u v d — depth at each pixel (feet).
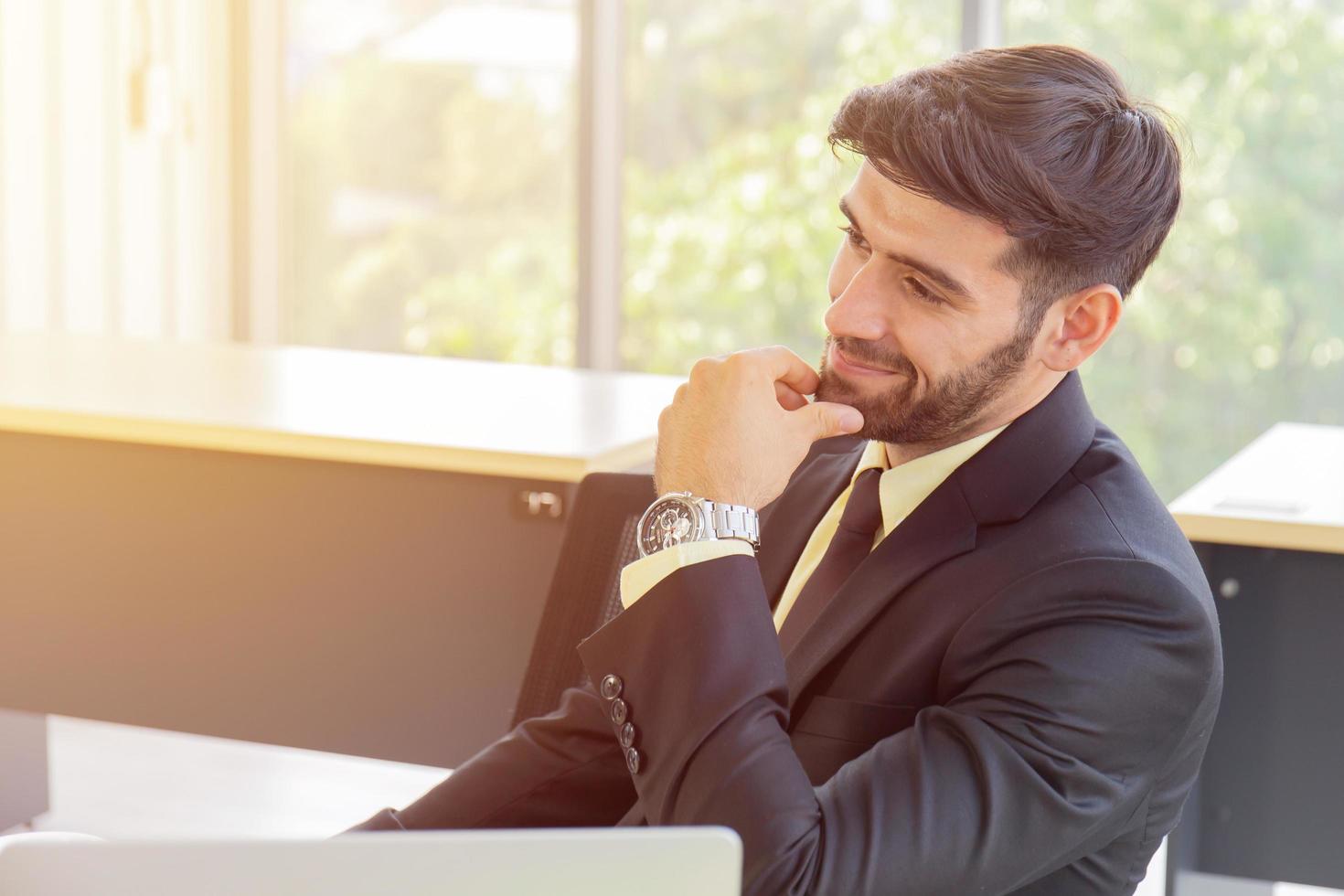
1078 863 3.63
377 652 7.29
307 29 16.60
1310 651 6.18
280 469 7.31
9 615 7.84
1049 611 3.47
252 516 7.39
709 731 3.31
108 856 2.11
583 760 4.38
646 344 15.75
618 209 15.66
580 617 5.31
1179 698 3.46
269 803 10.19
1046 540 3.59
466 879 2.11
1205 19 13.21
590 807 4.39
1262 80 13.12
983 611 3.53
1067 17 13.67
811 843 3.21
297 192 16.80
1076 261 3.51
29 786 9.57
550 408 7.84
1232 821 6.40
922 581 3.70
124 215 15.29
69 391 7.97
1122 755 3.43
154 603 7.60
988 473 3.71
